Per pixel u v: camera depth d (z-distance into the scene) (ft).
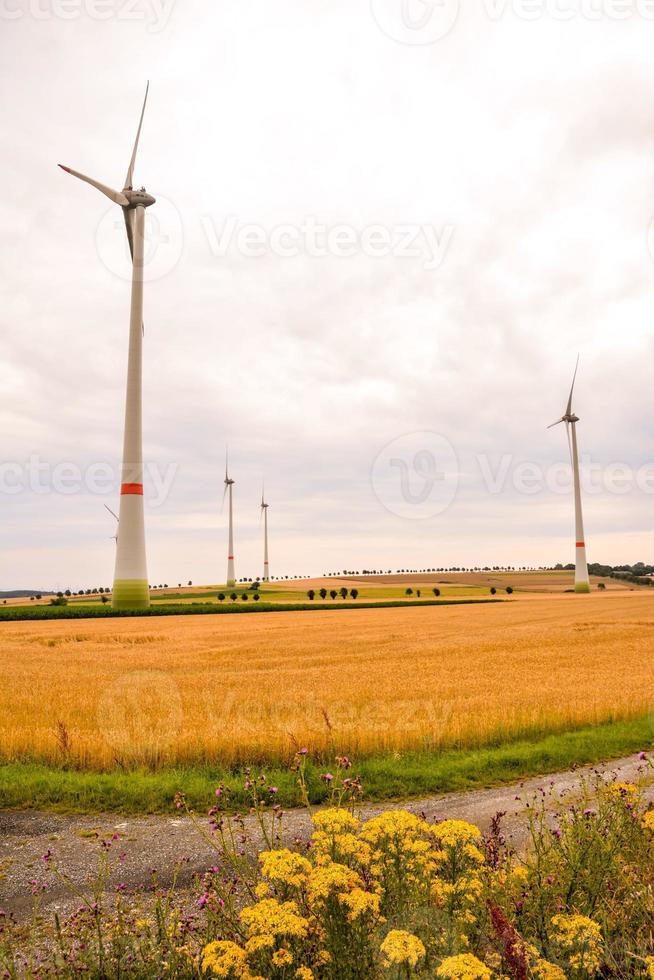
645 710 63.21
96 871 26.53
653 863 17.97
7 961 16.33
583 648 135.95
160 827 32.60
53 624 236.02
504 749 49.52
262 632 187.83
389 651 134.10
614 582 613.93
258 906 12.87
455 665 108.68
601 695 73.05
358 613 290.15
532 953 13.69
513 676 93.66
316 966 13.23
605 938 14.98
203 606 305.12
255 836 30.30
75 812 35.76
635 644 143.33
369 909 13.38
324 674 97.09
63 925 19.51
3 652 138.31
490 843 18.06
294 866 13.71
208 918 15.84
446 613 280.51
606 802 19.16
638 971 13.80
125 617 280.31
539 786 39.06
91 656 129.29
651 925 15.58
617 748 49.29
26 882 25.70
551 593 507.30
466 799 37.24
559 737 53.57
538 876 16.61
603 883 16.48
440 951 13.47
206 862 27.04
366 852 14.79
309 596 427.74
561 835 19.22
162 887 24.27
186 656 128.36
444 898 14.38
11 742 49.21
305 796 22.93
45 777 41.52
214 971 12.80
